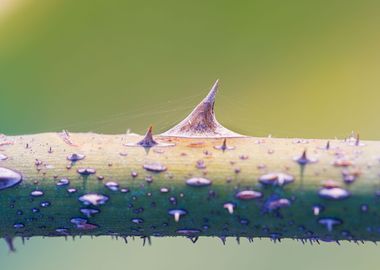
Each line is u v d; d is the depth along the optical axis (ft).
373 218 0.40
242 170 0.41
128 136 0.42
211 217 0.41
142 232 0.42
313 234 0.41
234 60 0.67
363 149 0.41
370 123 0.64
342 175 0.40
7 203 0.41
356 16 0.67
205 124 0.42
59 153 0.42
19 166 0.42
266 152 0.41
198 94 0.66
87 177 0.41
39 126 0.67
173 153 0.41
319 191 0.40
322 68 0.66
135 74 0.67
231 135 0.42
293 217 0.40
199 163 0.41
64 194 0.41
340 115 0.64
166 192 0.41
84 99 0.67
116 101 0.67
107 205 0.41
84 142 0.42
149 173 0.41
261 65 0.67
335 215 0.40
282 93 0.66
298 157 0.40
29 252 0.64
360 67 0.65
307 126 0.64
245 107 0.65
